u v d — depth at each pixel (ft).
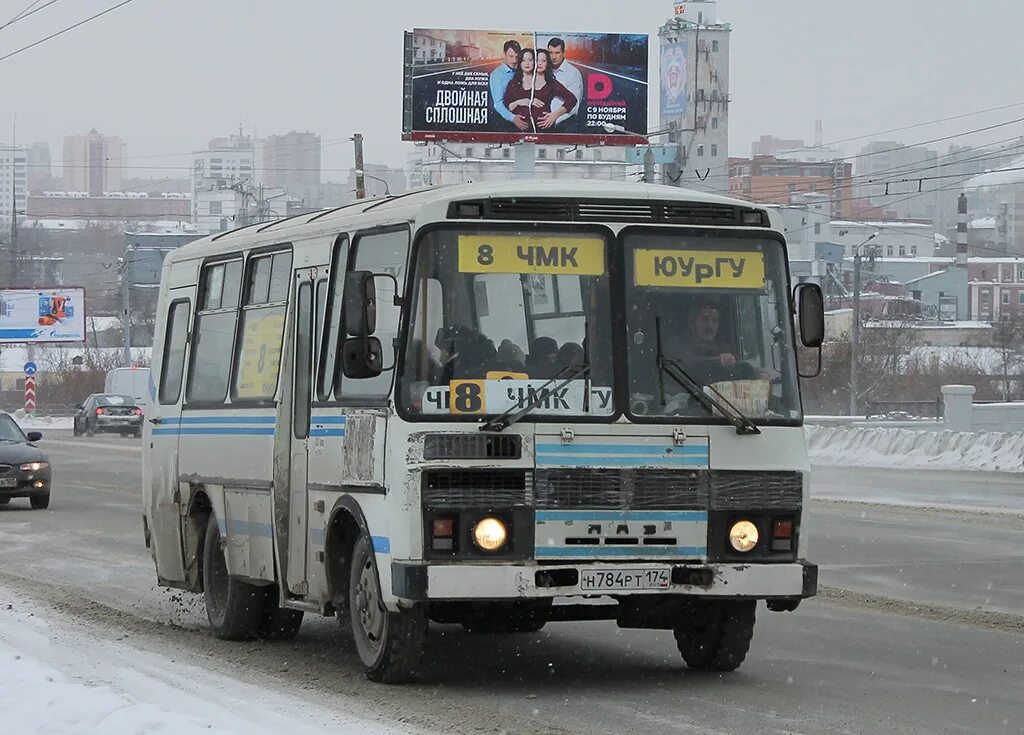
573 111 251.60
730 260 36.09
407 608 34.55
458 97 250.37
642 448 34.58
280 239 42.47
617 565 34.12
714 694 34.99
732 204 36.35
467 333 34.42
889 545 69.67
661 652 42.16
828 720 31.81
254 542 42.70
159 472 50.01
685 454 34.78
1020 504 92.27
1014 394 288.71
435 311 34.42
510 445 33.96
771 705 33.55
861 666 39.27
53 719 30.14
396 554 33.88
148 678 36.29
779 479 35.35
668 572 34.27
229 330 45.50
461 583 33.27
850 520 81.87
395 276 35.58
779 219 36.68
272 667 39.32
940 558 64.49
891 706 33.53
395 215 35.86
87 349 348.38
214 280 47.19
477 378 34.19
